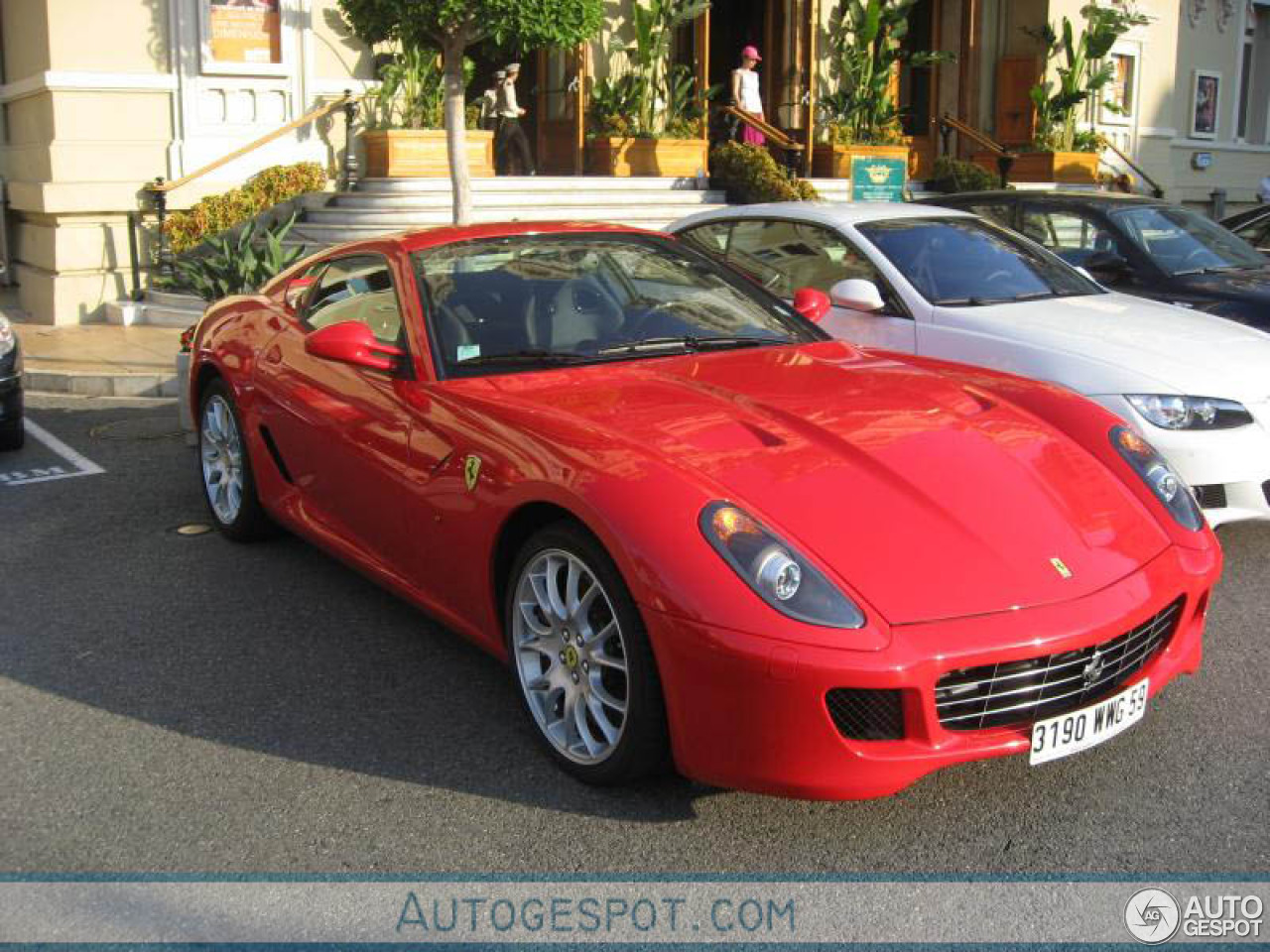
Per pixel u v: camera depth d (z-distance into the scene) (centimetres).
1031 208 805
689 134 1414
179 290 1137
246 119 1194
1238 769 334
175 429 770
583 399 358
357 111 1248
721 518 290
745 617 275
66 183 1116
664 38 1409
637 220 1286
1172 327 562
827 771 277
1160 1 1886
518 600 341
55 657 414
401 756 345
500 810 315
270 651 419
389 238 458
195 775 334
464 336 399
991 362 551
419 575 392
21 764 341
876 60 1594
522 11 915
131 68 1141
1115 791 323
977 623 280
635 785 327
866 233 637
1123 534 320
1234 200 2152
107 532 557
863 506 304
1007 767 336
